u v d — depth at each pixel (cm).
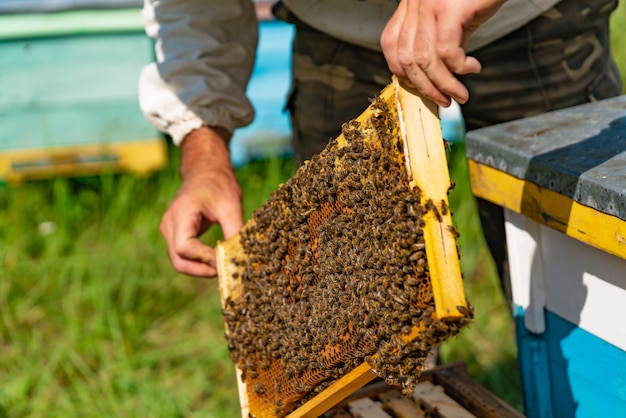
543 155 176
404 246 135
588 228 164
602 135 181
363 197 144
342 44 230
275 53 442
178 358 351
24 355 355
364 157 144
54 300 388
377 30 218
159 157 454
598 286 178
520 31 217
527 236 193
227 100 236
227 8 241
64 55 430
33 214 443
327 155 154
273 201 173
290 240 170
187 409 317
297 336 165
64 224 432
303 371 167
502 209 240
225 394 329
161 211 434
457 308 129
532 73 223
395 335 139
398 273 136
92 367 348
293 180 164
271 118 454
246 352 186
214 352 348
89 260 409
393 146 139
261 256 179
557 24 217
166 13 243
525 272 197
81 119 443
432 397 193
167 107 233
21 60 426
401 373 142
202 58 236
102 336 362
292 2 229
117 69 436
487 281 383
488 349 340
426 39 128
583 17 219
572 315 189
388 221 138
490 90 227
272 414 181
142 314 377
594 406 190
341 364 157
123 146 449
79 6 422
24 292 396
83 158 448
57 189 442
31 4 419
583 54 226
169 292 391
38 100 434
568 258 185
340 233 152
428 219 132
